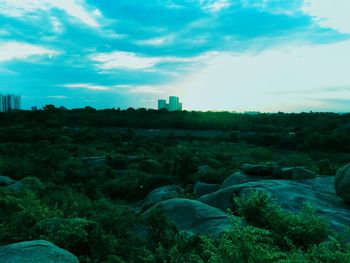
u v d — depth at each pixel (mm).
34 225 6160
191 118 102750
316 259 3250
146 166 29438
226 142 63656
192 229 6676
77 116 93625
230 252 3070
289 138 54094
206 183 18016
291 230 4480
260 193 5742
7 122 72500
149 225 5648
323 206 7770
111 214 6777
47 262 3660
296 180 10734
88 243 5301
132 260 5000
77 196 15023
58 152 30234
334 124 69625
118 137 59406
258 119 104562
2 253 3758
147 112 115875
